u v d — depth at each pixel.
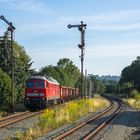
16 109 45.88
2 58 58.47
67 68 146.25
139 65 189.88
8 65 58.16
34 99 47.56
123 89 163.38
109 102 86.81
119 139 21.62
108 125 29.92
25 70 63.06
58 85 58.88
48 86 49.03
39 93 47.72
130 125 30.52
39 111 44.53
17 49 68.12
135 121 34.34
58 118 30.11
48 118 27.31
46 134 23.34
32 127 26.17
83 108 44.16
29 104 47.66
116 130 26.25
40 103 47.50
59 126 28.67
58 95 58.62
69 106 38.59
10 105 44.44
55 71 105.94
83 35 51.34
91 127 28.16
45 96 47.75
